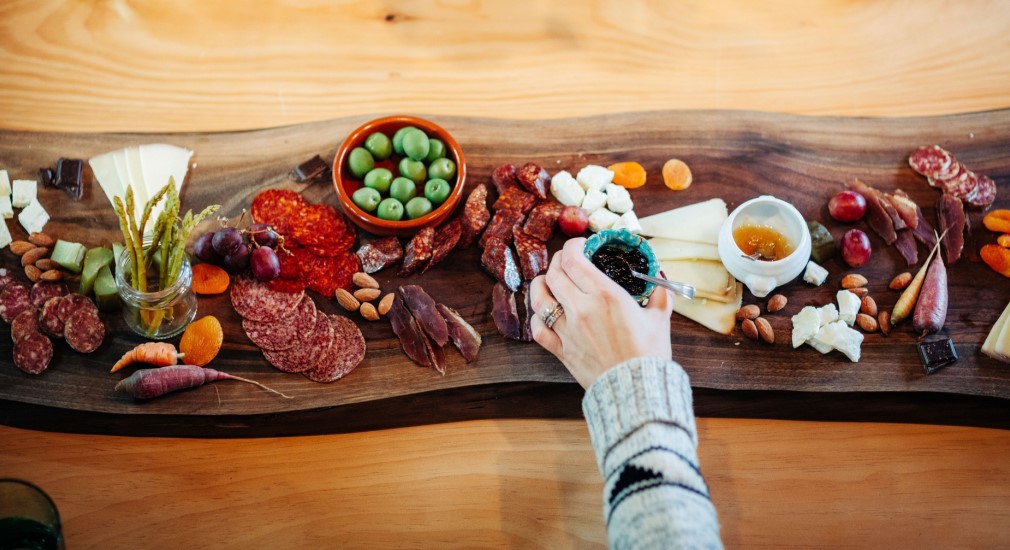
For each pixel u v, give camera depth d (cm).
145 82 174
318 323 154
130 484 143
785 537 143
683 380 120
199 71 176
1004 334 154
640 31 186
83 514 140
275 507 142
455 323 154
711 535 104
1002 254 163
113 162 164
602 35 185
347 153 158
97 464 144
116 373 149
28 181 162
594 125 174
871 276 163
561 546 141
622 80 180
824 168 172
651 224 165
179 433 147
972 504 146
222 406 147
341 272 158
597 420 119
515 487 145
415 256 156
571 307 133
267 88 175
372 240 161
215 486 143
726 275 160
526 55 182
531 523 142
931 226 167
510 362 152
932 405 153
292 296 155
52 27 177
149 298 141
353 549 140
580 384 141
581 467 147
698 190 169
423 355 152
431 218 154
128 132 168
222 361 151
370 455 147
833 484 147
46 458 144
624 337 126
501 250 157
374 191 155
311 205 163
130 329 152
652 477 108
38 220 159
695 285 159
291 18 182
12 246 156
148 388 144
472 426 150
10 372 147
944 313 156
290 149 168
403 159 159
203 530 140
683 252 162
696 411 152
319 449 147
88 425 146
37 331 150
